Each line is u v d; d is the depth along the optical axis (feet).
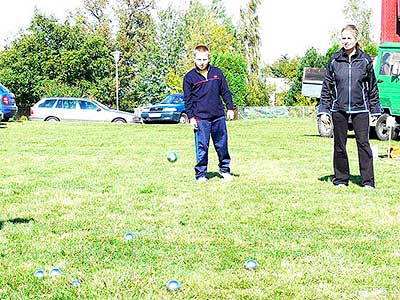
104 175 23.00
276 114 113.39
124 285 10.11
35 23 130.21
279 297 9.54
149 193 18.86
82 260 11.53
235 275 10.61
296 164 26.37
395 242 12.81
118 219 15.10
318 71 48.52
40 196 18.34
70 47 132.36
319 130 44.19
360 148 19.76
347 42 19.27
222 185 20.34
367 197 18.03
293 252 12.04
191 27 144.25
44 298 9.53
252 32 136.98
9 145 35.88
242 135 45.78
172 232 13.71
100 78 135.74
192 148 34.42
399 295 9.64
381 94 43.06
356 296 9.59
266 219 14.99
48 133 45.98
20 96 129.08
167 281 10.30
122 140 40.24
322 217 15.24
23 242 12.80
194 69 21.21
